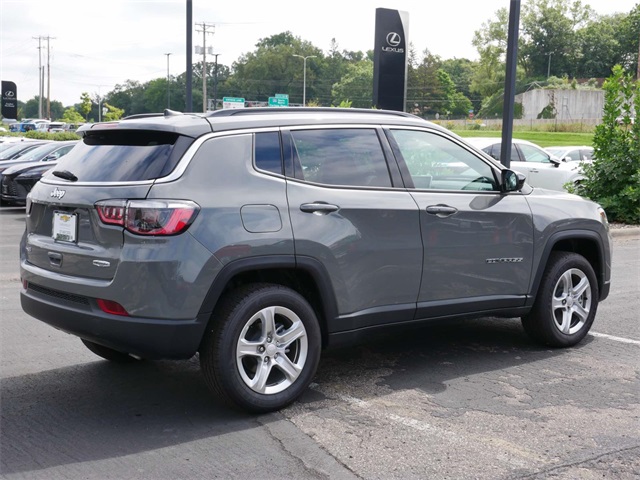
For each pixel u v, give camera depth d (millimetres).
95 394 4816
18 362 5527
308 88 158000
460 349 5961
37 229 4766
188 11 18016
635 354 5855
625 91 14977
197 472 3639
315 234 4527
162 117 4594
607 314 7297
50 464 3730
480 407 4586
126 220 4055
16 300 7730
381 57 21172
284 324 4531
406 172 5102
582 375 5285
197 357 5699
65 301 4395
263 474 3619
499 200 5520
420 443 4004
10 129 74812
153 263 4012
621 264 10523
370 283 4820
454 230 5199
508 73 12656
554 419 4387
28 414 4445
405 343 6141
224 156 4355
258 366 4363
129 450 3904
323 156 4766
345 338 4777
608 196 15078
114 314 4109
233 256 4203
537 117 82875
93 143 4715
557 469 3684
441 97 140125
